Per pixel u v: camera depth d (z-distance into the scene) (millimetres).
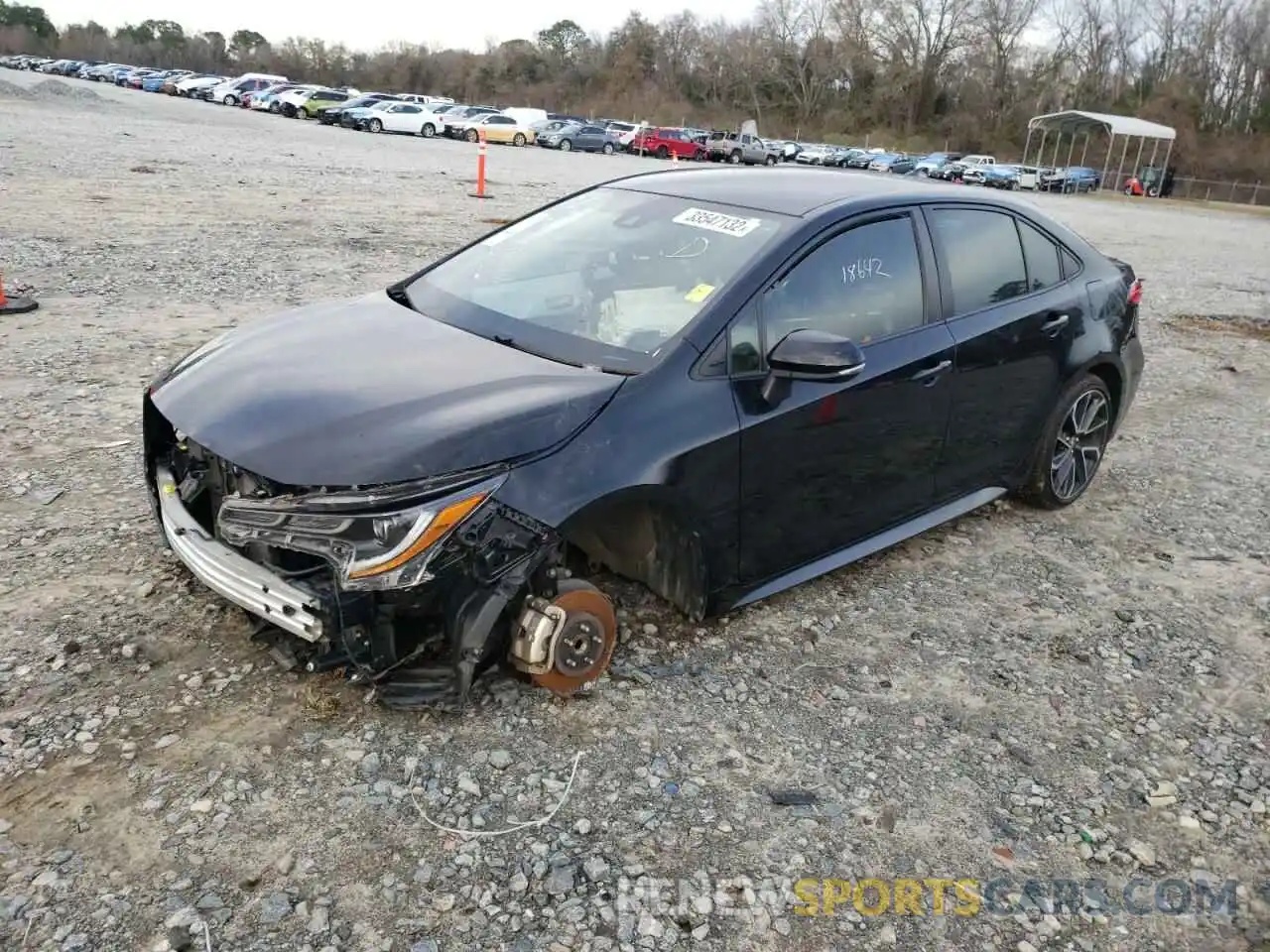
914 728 3408
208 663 3312
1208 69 75750
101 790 2740
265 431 2959
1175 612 4418
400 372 3283
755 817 2906
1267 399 8375
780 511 3725
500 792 2883
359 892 2510
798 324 3713
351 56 102812
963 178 51000
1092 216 31234
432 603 2906
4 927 2311
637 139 49250
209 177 17922
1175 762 3369
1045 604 4387
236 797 2764
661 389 3314
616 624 3477
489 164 30297
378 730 3076
